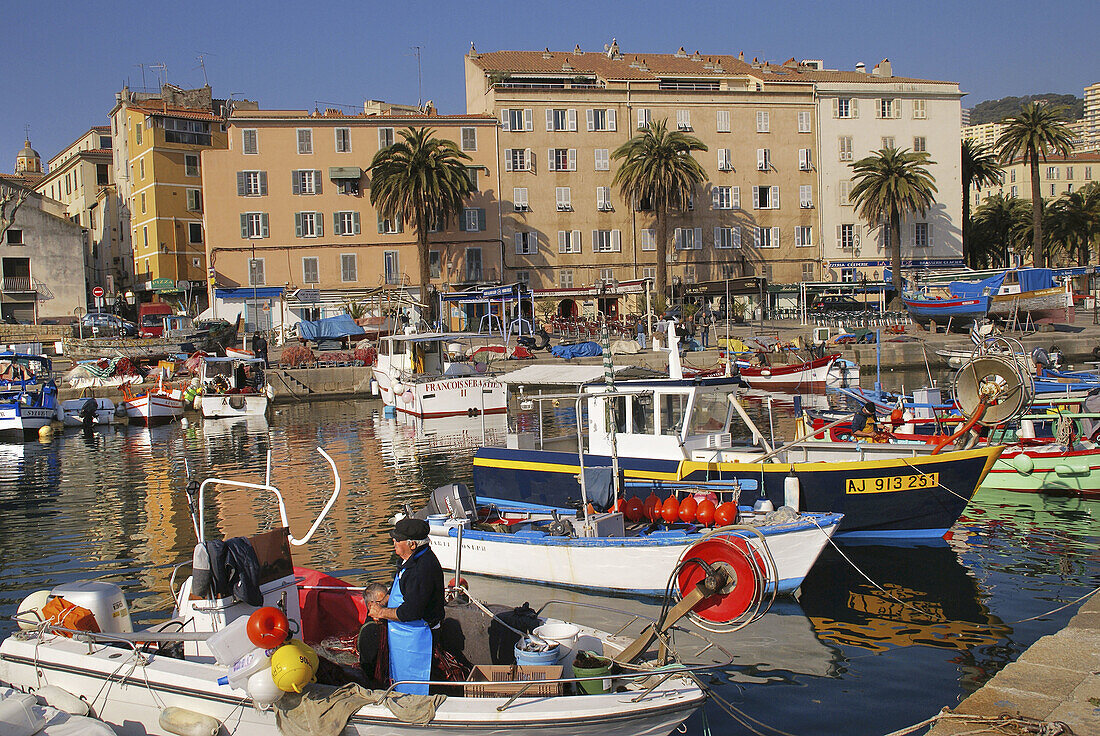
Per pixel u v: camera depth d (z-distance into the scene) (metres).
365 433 32.09
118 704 7.64
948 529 14.14
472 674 7.25
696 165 58.94
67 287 60.25
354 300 58.31
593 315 62.94
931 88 70.81
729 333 50.66
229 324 54.03
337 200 61.03
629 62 70.25
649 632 8.20
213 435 32.97
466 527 13.49
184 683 7.30
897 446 15.38
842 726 8.28
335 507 18.83
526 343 51.09
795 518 12.01
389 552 14.84
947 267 70.69
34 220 59.25
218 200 59.56
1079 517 16.22
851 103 69.81
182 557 15.09
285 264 60.53
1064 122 64.19
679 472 14.35
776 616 11.34
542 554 12.48
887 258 70.69
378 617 7.36
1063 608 11.36
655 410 14.80
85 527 17.66
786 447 15.12
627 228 66.12
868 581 12.66
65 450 30.03
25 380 38.81
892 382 42.03
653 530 13.20
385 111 71.12
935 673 9.43
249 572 7.68
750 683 9.32
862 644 10.33
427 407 35.22
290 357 46.75
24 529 17.61
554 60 68.88
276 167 60.19
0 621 11.84
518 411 37.66
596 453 15.45
